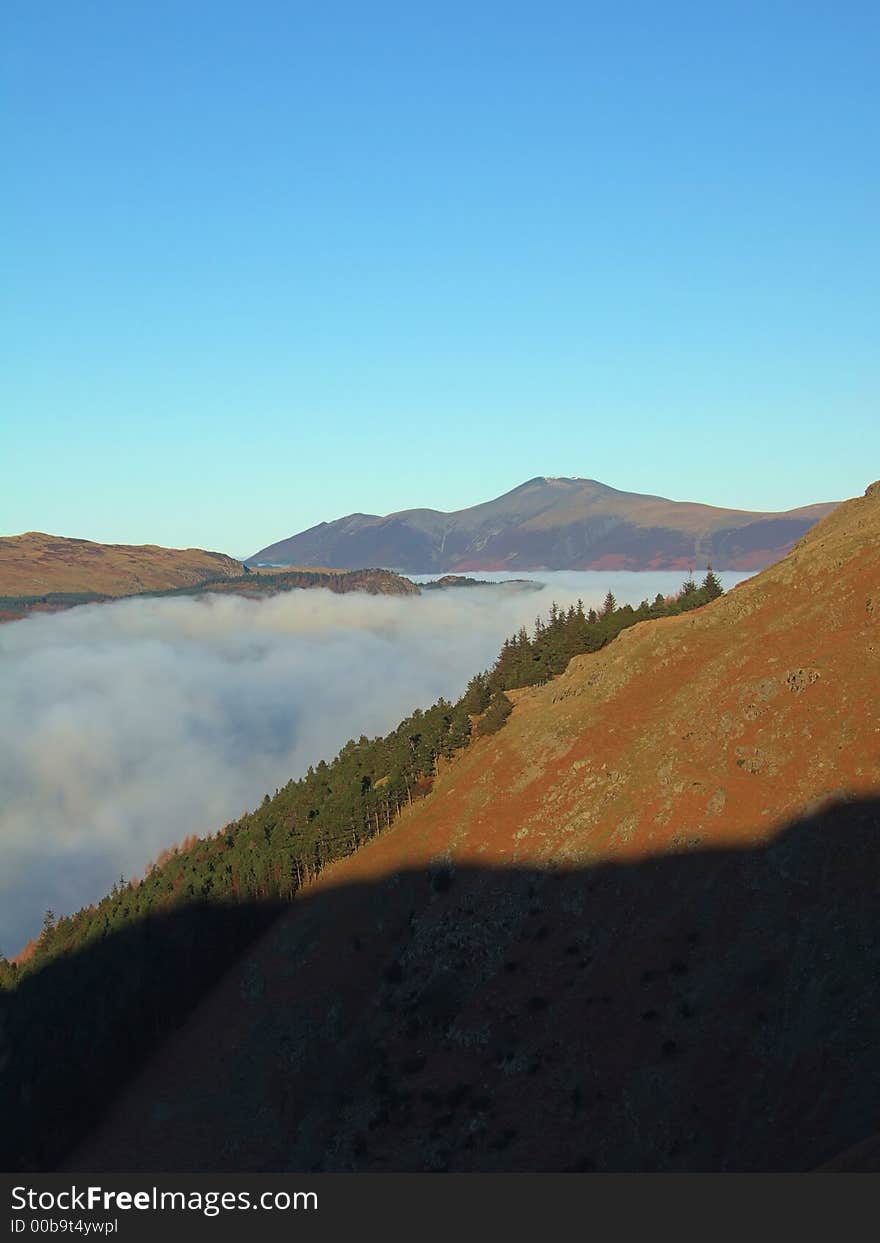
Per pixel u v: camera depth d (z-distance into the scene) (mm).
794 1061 82250
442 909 120750
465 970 111312
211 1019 129000
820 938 89188
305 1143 102062
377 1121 99438
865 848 93750
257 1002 126000
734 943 94375
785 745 109375
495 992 106188
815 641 121688
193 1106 114750
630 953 100625
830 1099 77812
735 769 110938
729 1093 83312
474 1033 102938
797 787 104125
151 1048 128750
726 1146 80188
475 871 123312
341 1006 116625
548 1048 97062
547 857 118000
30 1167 115188
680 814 110375
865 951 85812
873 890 89938
